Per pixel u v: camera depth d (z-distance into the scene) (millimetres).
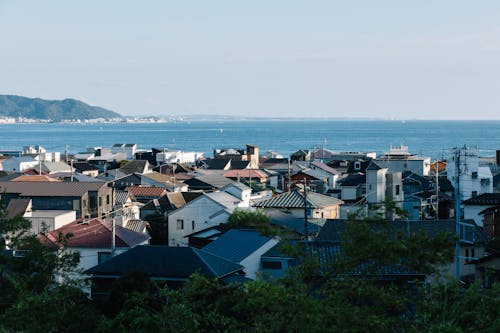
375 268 20828
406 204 71688
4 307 26359
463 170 74562
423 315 20344
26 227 29062
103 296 36969
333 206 69250
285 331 19031
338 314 18625
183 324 21438
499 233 53031
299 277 20469
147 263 37938
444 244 20812
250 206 69062
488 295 21328
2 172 102250
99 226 52156
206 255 39406
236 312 23375
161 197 81000
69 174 106625
